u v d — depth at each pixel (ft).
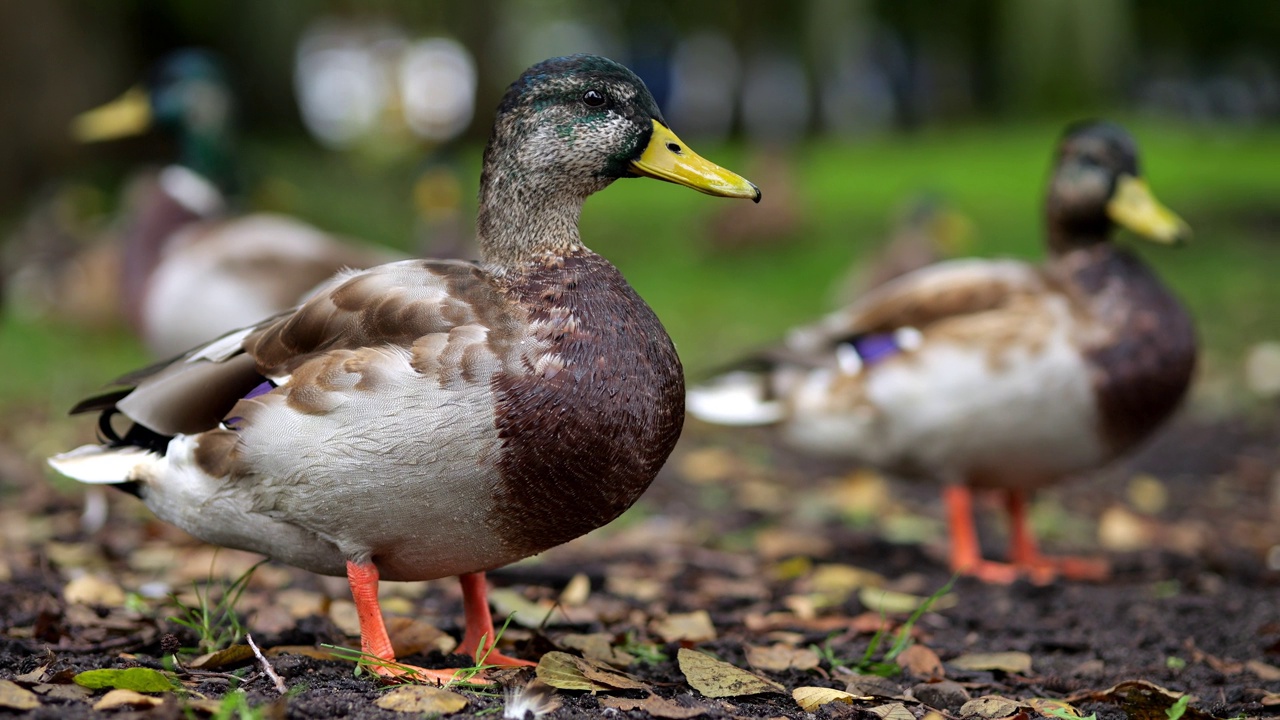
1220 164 79.71
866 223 67.62
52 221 55.36
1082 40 94.73
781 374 21.21
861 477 26.43
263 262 27.76
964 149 88.89
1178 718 11.76
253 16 81.87
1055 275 20.20
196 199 32.65
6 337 46.96
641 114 12.71
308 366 11.47
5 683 10.82
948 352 19.49
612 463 11.58
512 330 11.50
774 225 62.49
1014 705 12.17
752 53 108.99
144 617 14.48
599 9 115.14
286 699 10.75
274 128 85.05
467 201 49.34
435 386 11.19
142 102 33.73
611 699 11.68
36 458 27.07
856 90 124.67
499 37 93.25
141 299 32.19
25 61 60.39
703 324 49.08
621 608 16.56
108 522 21.27
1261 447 32.32
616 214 74.23
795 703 12.23
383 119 95.30
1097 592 18.62
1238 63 129.80
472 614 13.62
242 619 14.90
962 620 16.85
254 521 11.97
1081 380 19.21
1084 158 20.31
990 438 19.71
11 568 17.16
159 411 12.14
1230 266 56.85
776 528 23.97
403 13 91.66
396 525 11.65
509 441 11.25
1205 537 23.38
